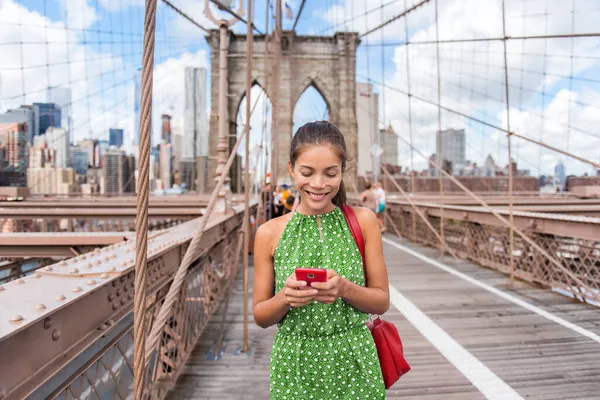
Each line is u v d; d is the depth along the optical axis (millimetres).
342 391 1199
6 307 1225
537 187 17891
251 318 4496
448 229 8859
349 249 1200
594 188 12773
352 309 1209
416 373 3068
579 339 3684
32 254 4371
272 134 11055
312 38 31875
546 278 5469
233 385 2920
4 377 1041
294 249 1207
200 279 3883
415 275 6457
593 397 2705
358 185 20984
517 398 2695
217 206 5672
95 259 2041
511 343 3615
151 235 3320
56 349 1314
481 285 5738
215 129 28750
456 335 3828
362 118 31891
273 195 10531
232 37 30875
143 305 979
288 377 1199
